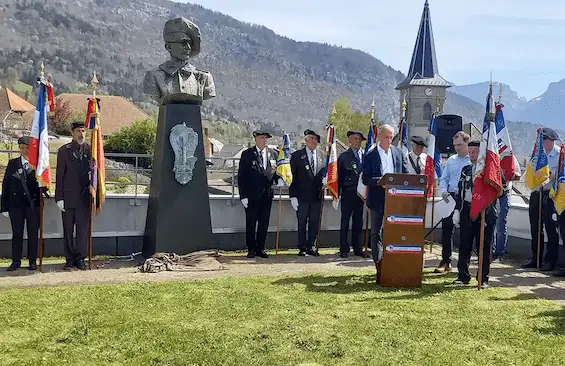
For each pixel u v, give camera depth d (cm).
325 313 584
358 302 629
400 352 481
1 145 2227
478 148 737
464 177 742
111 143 3681
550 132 845
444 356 473
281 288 685
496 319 576
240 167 923
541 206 855
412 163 976
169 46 878
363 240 1021
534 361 467
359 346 492
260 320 557
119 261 873
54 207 906
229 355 466
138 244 954
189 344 489
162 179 859
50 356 460
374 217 743
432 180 966
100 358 457
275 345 490
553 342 511
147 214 910
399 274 708
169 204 859
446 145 1110
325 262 886
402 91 4641
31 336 504
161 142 869
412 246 708
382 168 764
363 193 806
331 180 916
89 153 812
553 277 800
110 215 936
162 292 655
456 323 559
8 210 784
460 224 741
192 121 876
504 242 934
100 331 518
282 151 953
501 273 824
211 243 885
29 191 783
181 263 829
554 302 649
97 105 809
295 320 558
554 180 822
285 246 1045
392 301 635
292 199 947
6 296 627
